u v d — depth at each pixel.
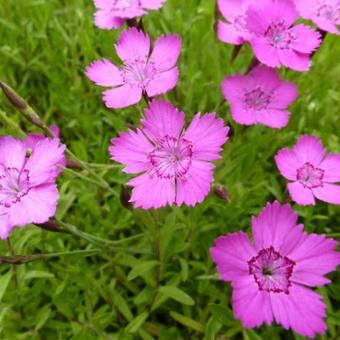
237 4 0.08
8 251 0.07
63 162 0.06
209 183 0.05
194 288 0.07
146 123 0.06
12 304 0.06
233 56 0.08
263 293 0.05
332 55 0.09
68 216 0.08
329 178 0.06
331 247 0.05
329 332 0.06
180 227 0.06
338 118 0.08
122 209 0.07
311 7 0.07
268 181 0.08
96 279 0.07
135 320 0.06
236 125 0.08
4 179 0.06
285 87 0.07
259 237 0.05
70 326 0.06
